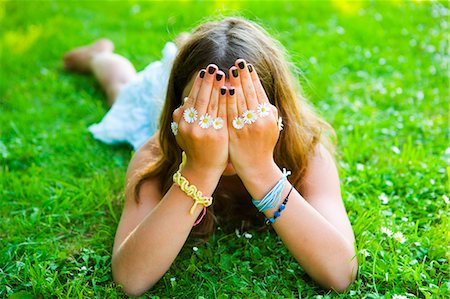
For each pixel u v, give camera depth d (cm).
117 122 373
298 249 227
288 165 256
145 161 271
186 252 259
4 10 589
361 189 305
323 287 233
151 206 254
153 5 597
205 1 586
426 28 519
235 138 216
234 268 245
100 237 276
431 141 355
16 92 438
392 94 410
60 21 564
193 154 218
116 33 539
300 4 575
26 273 246
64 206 302
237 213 284
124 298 230
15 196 316
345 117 387
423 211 285
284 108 247
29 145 366
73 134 378
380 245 256
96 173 334
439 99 407
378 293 233
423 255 254
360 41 499
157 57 481
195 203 222
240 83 213
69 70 475
